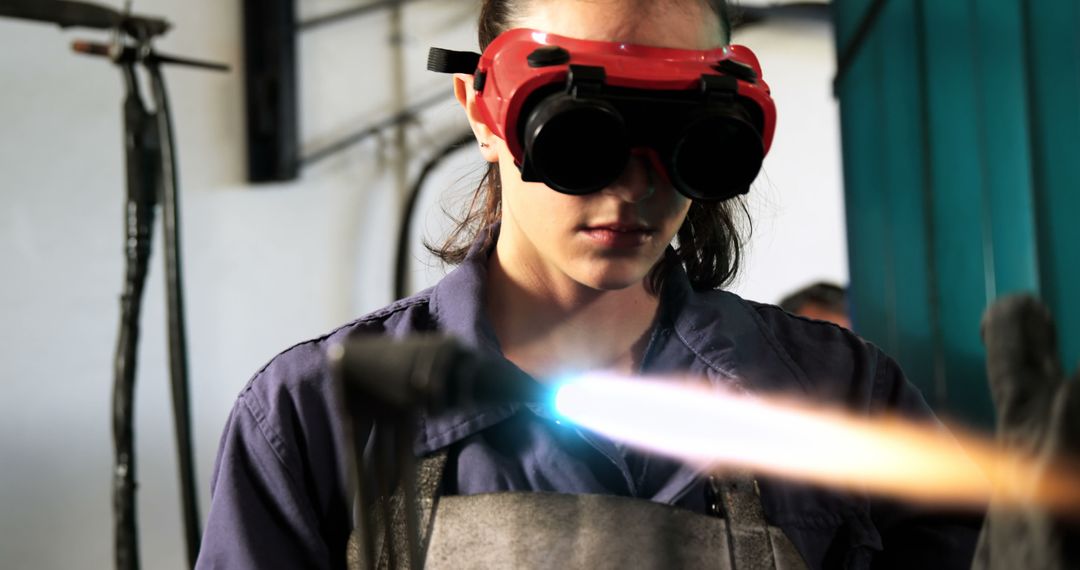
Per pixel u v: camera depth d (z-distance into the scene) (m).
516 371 0.53
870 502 0.99
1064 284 1.25
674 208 0.87
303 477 0.99
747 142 0.81
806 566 0.90
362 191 4.25
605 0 0.86
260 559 0.96
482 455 0.94
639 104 0.81
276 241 4.11
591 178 0.80
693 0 0.89
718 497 0.92
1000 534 0.56
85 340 3.71
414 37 4.34
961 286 1.62
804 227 4.36
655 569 0.88
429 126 4.33
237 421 1.00
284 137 4.06
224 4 4.06
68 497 3.64
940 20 1.64
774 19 4.36
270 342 4.07
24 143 3.69
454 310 1.00
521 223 0.91
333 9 4.25
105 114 3.78
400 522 0.92
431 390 0.48
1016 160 1.36
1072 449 0.52
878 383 1.03
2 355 3.62
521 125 0.83
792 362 1.01
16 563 3.56
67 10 2.59
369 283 4.23
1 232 3.65
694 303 1.02
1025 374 0.55
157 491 3.79
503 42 0.88
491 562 0.90
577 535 0.89
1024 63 1.32
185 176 3.99
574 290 0.98
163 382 3.81
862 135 2.29
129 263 2.59
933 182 1.74
